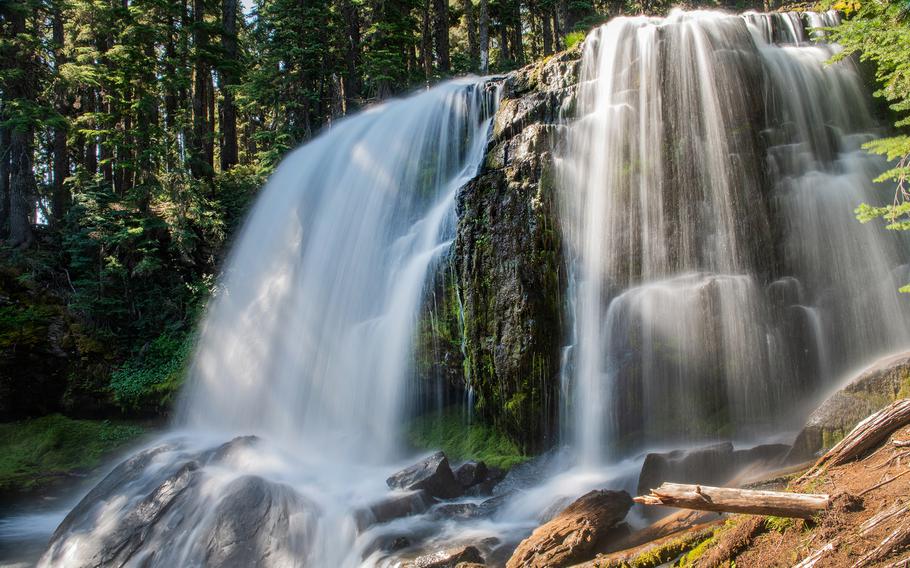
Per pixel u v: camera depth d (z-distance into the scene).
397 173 13.97
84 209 17.66
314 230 14.77
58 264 17.81
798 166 10.56
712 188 9.98
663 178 10.13
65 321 16.17
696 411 9.52
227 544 7.43
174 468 9.45
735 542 4.69
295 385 13.27
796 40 11.58
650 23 10.93
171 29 19.69
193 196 17.86
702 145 10.08
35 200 19.28
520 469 9.55
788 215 10.21
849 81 11.27
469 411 11.16
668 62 10.41
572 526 6.18
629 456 9.47
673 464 7.38
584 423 9.69
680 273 9.87
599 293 10.06
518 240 10.22
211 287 16.88
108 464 13.93
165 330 16.83
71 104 22.22
